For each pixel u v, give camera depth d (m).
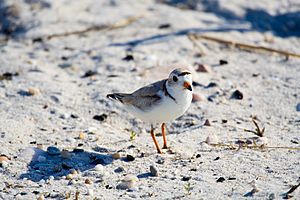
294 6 19.08
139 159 10.41
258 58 15.60
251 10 18.78
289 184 8.96
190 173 9.71
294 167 9.63
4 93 13.53
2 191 9.38
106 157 10.50
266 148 10.59
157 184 9.38
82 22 18.31
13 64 15.46
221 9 18.92
